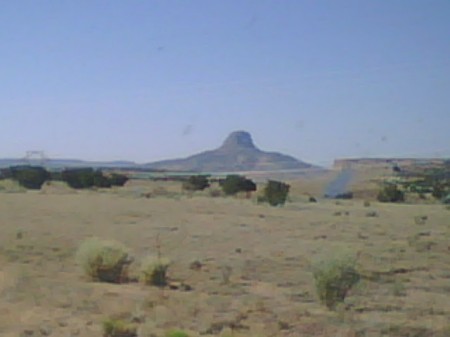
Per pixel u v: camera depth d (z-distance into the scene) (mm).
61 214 71812
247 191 121188
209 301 27281
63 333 21703
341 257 29000
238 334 21875
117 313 24469
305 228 60656
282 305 27031
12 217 67188
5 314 24516
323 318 24719
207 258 40781
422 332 23125
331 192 122625
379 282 33250
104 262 33062
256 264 38531
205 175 150375
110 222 64250
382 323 24141
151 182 154375
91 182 139000
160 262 32906
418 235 56031
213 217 71625
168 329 22125
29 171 136750
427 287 32562
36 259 39469
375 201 108250
